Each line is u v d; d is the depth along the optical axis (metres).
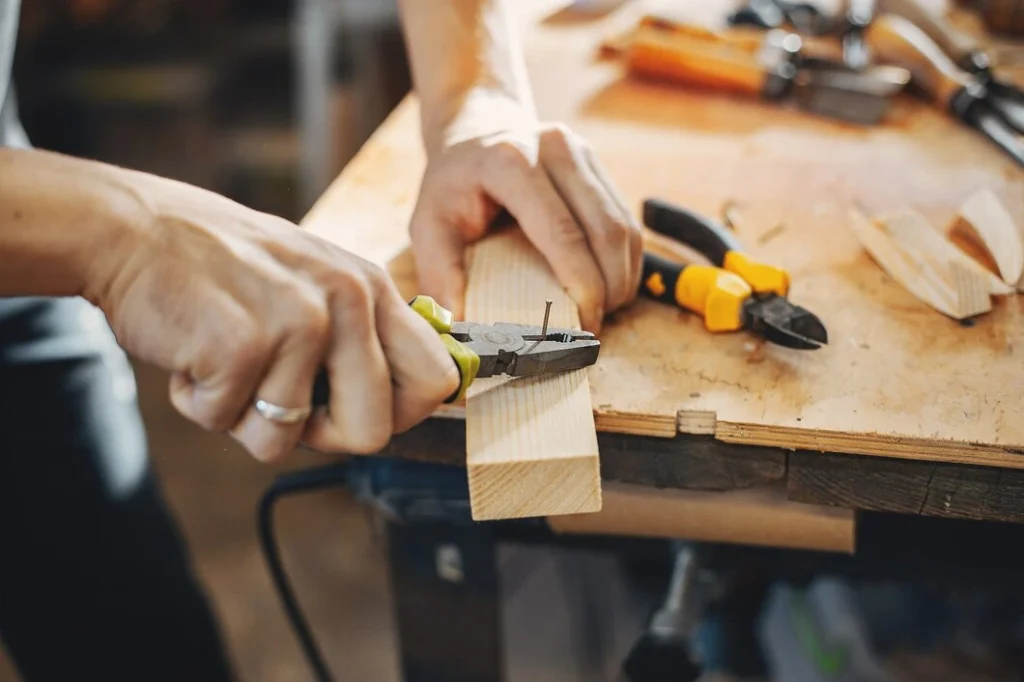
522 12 1.50
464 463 0.74
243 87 2.76
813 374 0.73
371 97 2.30
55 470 1.06
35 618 1.12
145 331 0.54
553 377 0.67
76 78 2.53
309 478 0.93
